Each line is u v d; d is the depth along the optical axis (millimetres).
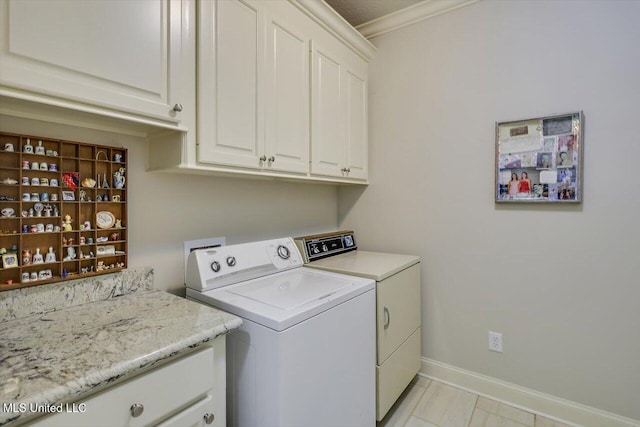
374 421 1573
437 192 2139
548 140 1757
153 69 1074
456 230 2076
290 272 1737
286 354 1063
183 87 1162
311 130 1768
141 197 1376
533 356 1850
